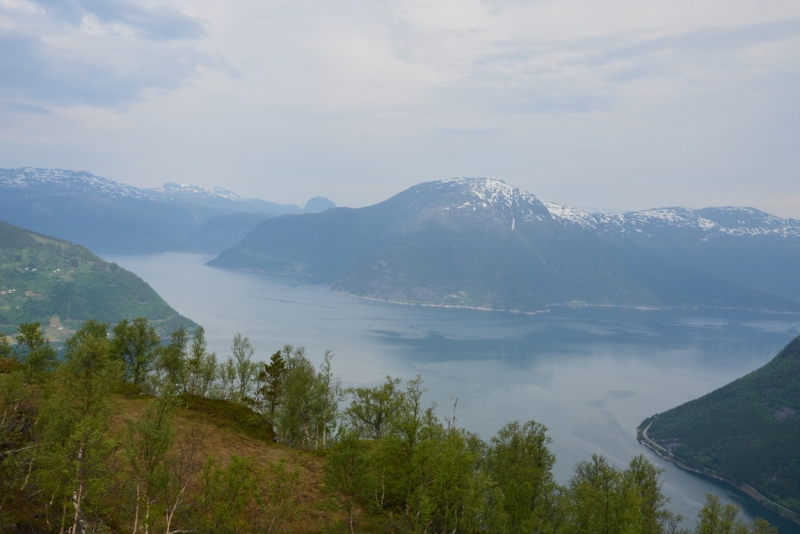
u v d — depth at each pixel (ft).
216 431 251.60
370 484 173.58
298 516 175.63
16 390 172.55
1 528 138.62
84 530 139.54
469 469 196.95
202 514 143.54
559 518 249.34
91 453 137.59
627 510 227.20
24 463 152.66
